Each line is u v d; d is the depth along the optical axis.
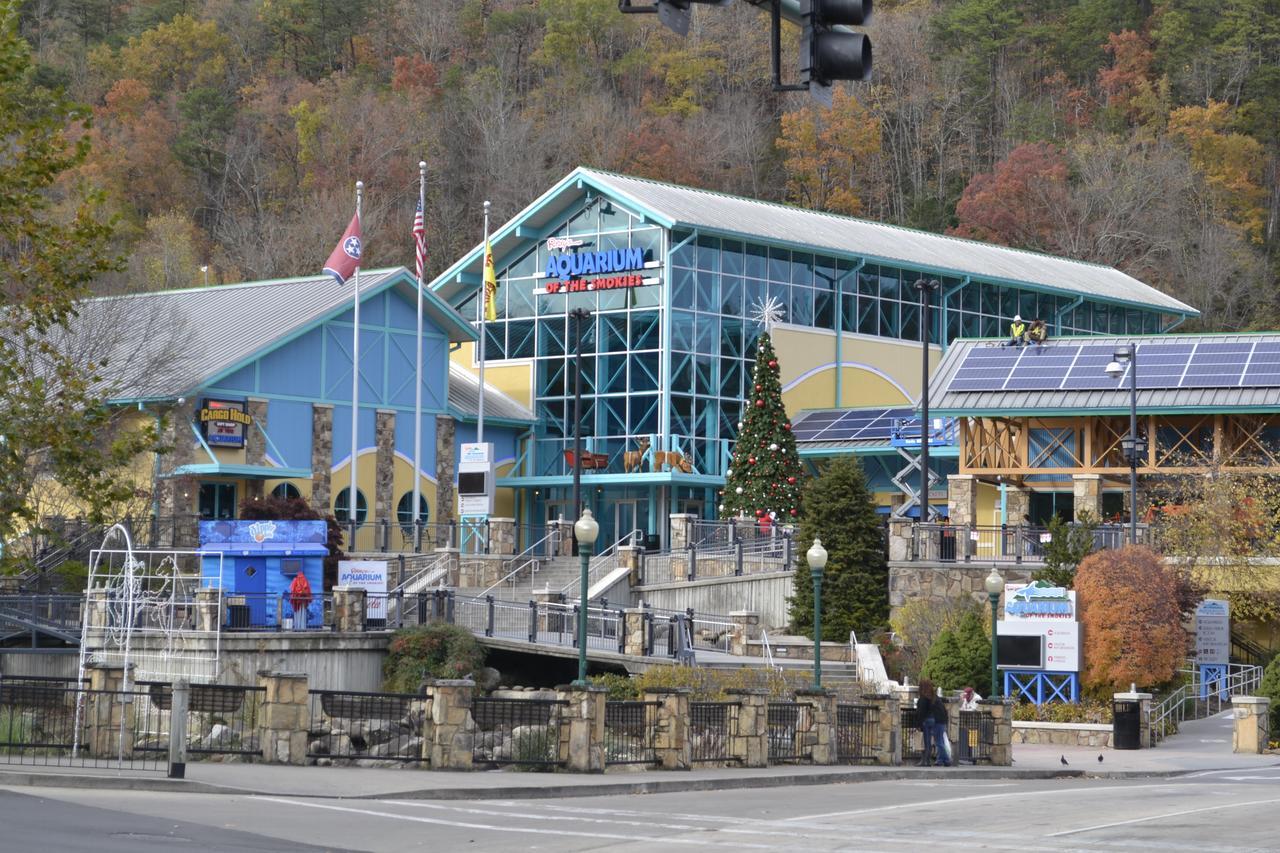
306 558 76.81
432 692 47.25
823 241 127.38
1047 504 107.31
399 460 112.62
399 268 112.19
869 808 41.38
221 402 101.56
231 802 37.44
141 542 93.12
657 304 118.06
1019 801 43.75
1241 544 88.12
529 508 123.44
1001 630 75.81
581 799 43.03
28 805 34.47
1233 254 197.12
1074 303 146.75
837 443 118.38
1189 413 98.44
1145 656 74.62
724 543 96.06
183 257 175.12
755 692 53.66
